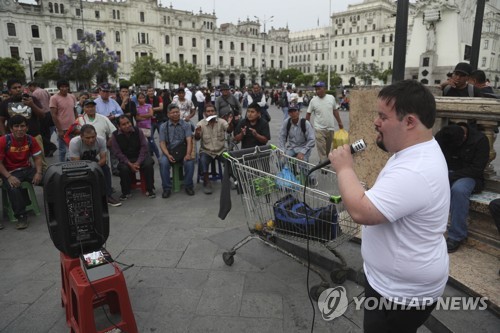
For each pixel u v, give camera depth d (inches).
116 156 228.1
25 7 2202.3
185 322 109.0
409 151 56.9
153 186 236.8
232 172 139.9
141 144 234.1
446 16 424.2
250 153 143.0
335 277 127.0
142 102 331.6
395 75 167.2
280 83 2992.1
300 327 106.4
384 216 54.4
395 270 59.2
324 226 116.3
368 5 3068.4
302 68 3747.5
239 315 112.0
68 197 99.7
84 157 209.2
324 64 3499.0
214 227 182.2
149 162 233.0
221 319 110.3
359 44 3186.5
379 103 59.6
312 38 3597.4
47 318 112.2
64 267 104.3
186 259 148.9
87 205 102.7
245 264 144.3
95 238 104.9
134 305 117.6
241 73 3275.1
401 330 65.6
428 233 56.6
